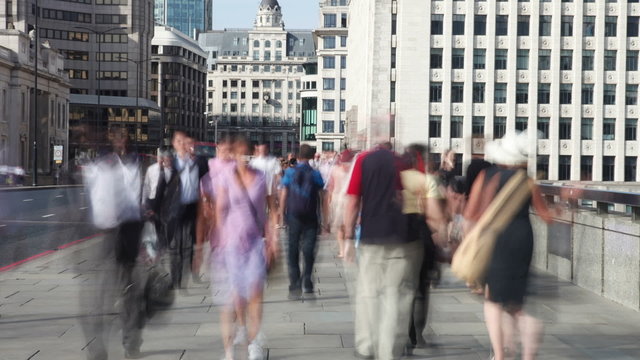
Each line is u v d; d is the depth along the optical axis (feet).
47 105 304.91
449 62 250.57
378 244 20.83
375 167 20.80
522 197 20.16
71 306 31.07
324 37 411.54
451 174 38.27
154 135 442.50
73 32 429.79
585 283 36.29
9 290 35.37
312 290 35.09
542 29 255.09
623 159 256.52
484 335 26.07
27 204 113.60
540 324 20.42
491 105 252.01
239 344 23.54
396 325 20.99
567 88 255.70
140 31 441.68
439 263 24.50
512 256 20.10
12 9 395.14
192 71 571.69
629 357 22.74
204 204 28.14
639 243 29.91
